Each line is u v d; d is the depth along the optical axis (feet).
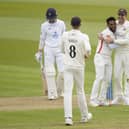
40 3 464.24
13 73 229.66
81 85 134.82
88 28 352.90
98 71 163.02
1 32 342.64
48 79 175.22
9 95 182.91
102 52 163.12
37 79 216.95
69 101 131.85
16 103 167.02
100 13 418.72
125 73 166.81
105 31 163.02
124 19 163.94
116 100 167.32
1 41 316.81
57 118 142.61
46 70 176.14
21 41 318.65
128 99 167.02
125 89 169.27
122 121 136.15
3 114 148.15
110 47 163.22
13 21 378.94
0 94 184.34
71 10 430.61
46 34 177.58
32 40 322.34
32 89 195.42
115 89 167.63
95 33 336.08
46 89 184.03
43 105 163.53
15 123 134.82
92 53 280.92
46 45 177.47
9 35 335.26
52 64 176.96
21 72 233.76
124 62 165.58
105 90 164.86
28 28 355.15
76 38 132.98
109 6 455.22
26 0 479.82
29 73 231.50
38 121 138.21
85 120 135.44
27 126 129.80
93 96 164.04
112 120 138.10
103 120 138.10
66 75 133.39
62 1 478.59
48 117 144.25
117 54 165.58
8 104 165.07
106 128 125.39
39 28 356.18
